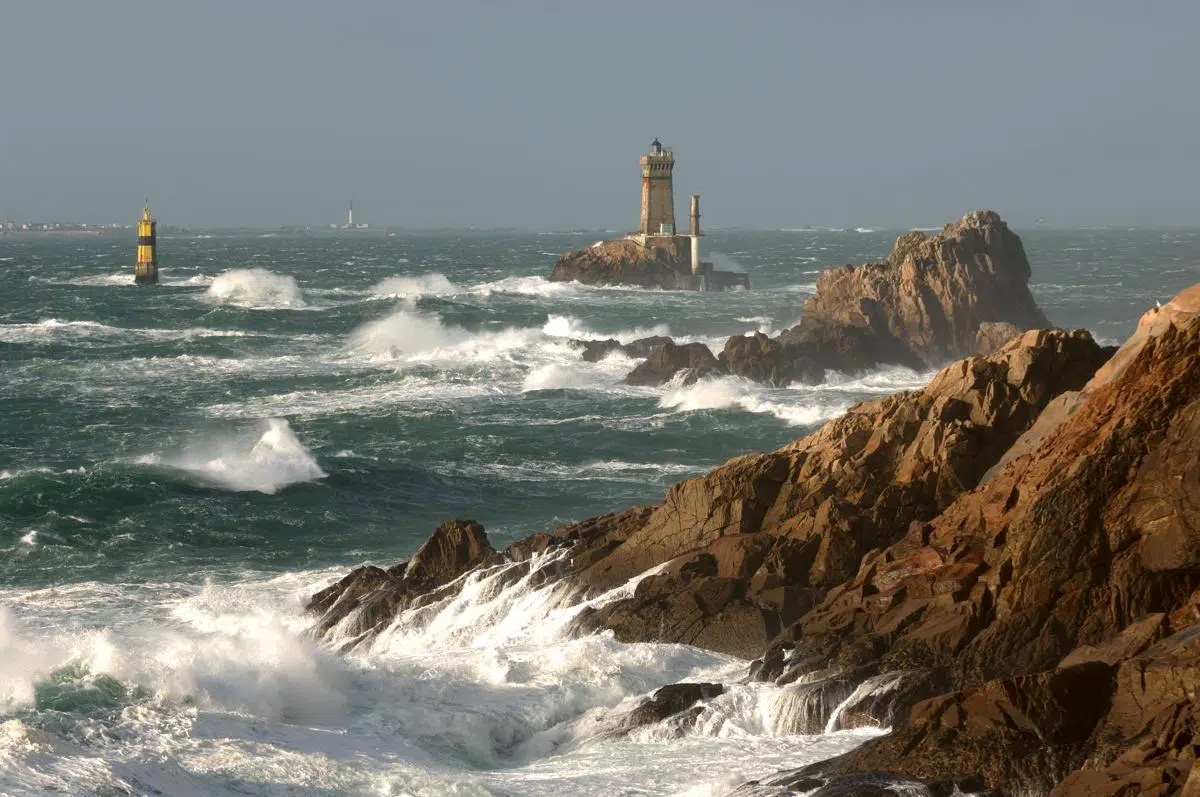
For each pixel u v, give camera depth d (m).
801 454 98.38
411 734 72.19
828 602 82.38
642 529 99.25
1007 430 92.56
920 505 89.75
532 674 81.06
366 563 122.06
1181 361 80.19
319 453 170.00
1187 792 49.72
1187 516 70.69
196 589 111.19
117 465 151.00
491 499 146.88
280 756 63.38
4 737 61.53
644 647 83.31
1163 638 65.38
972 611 74.50
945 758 59.66
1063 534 73.69
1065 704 60.03
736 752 67.31
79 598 107.25
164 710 68.12
